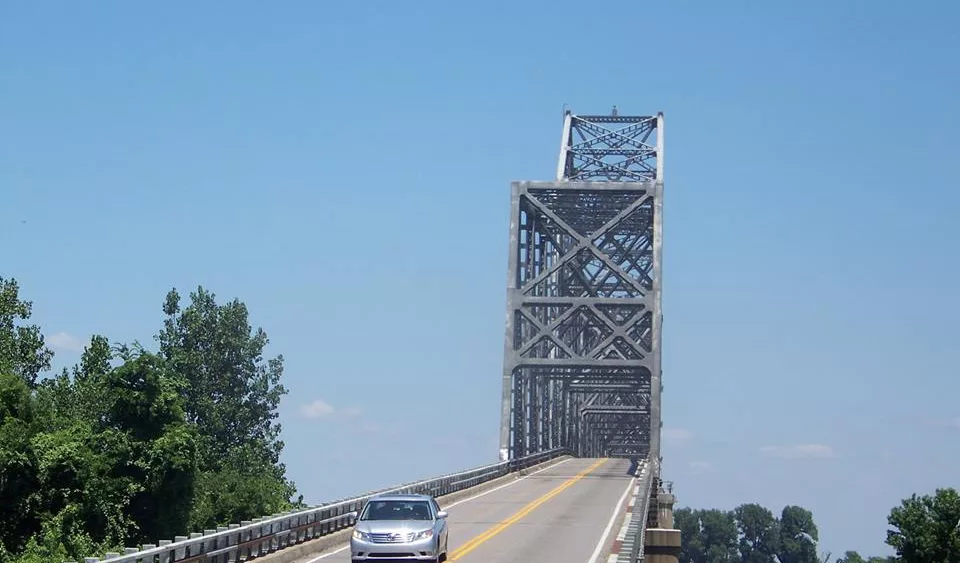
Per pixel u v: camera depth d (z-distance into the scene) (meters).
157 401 54.66
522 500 58.25
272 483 68.69
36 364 69.06
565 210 96.06
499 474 74.75
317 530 36.75
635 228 98.25
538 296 91.25
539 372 101.69
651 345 90.06
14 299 70.25
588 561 32.56
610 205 95.75
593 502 56.84
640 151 105.88
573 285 103.75
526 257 95.12
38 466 48.09
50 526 46.25
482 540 38.47
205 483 65.12
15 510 47.16
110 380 55.06
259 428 87.88
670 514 71.75
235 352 87.00
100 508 49.56
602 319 90.25
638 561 28.11
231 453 83.12
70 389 67.38
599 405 138.38
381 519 30.98
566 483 73.81
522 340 93.56
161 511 53.00
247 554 30.67
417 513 31.41
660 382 88.94
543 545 36.84
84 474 49.53
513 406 93.81
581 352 109.19
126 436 53.44
